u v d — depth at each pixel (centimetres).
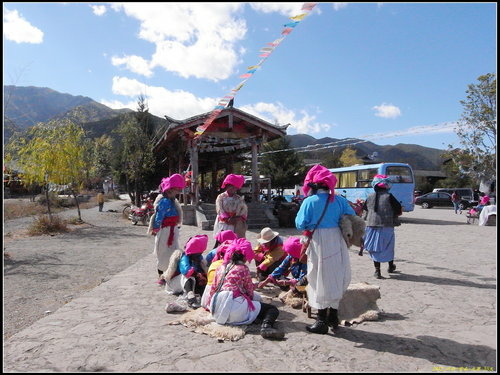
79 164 1644
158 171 2819
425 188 5141
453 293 582
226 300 438
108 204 3616
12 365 346
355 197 2139
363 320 460
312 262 422
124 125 2439
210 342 397
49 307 546
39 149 1500
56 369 338
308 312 475
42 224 1446
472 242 1146
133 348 383
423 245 1086
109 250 1069
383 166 1934
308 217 420
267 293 585
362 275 709
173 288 577
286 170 3741
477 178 2778
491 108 2453
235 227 710
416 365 346
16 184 3850
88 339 407
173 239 632
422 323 454
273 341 400
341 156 6575
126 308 517
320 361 353
